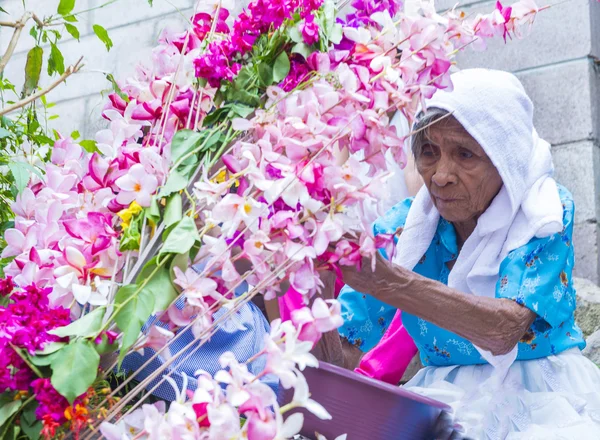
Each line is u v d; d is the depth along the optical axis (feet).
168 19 16.72
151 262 5.12
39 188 6.49
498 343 7.23
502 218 7.75
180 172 5.45
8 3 18.26
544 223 7.55
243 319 6.64
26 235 5.69
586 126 13.10
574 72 13.28
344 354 8.64
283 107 5.41
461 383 8.14
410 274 6.91
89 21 17.30
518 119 7.71
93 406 5.26
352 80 5.35
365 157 5.43
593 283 12.29
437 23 5.52
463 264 8.05
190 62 5.92
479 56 13.92
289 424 4.60
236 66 5.78
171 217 5.24
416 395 6.12
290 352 4.66
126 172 5.55
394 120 8.22
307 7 5.60
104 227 5.35
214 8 6.20
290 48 5.73
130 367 6.11
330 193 5.24
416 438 6.26
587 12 13.26
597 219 12.85
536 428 7.24
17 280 5.42
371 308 8.61
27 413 4.89
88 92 17.15
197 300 5.06
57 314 5.01
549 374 7.84
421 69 5.58
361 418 6.03
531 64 13.57
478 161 7.59
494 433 7.44
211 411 4.53
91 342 4.90
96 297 5.13
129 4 17.06
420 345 8.43
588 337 10.98
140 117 5.90
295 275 5.15
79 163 6.13
